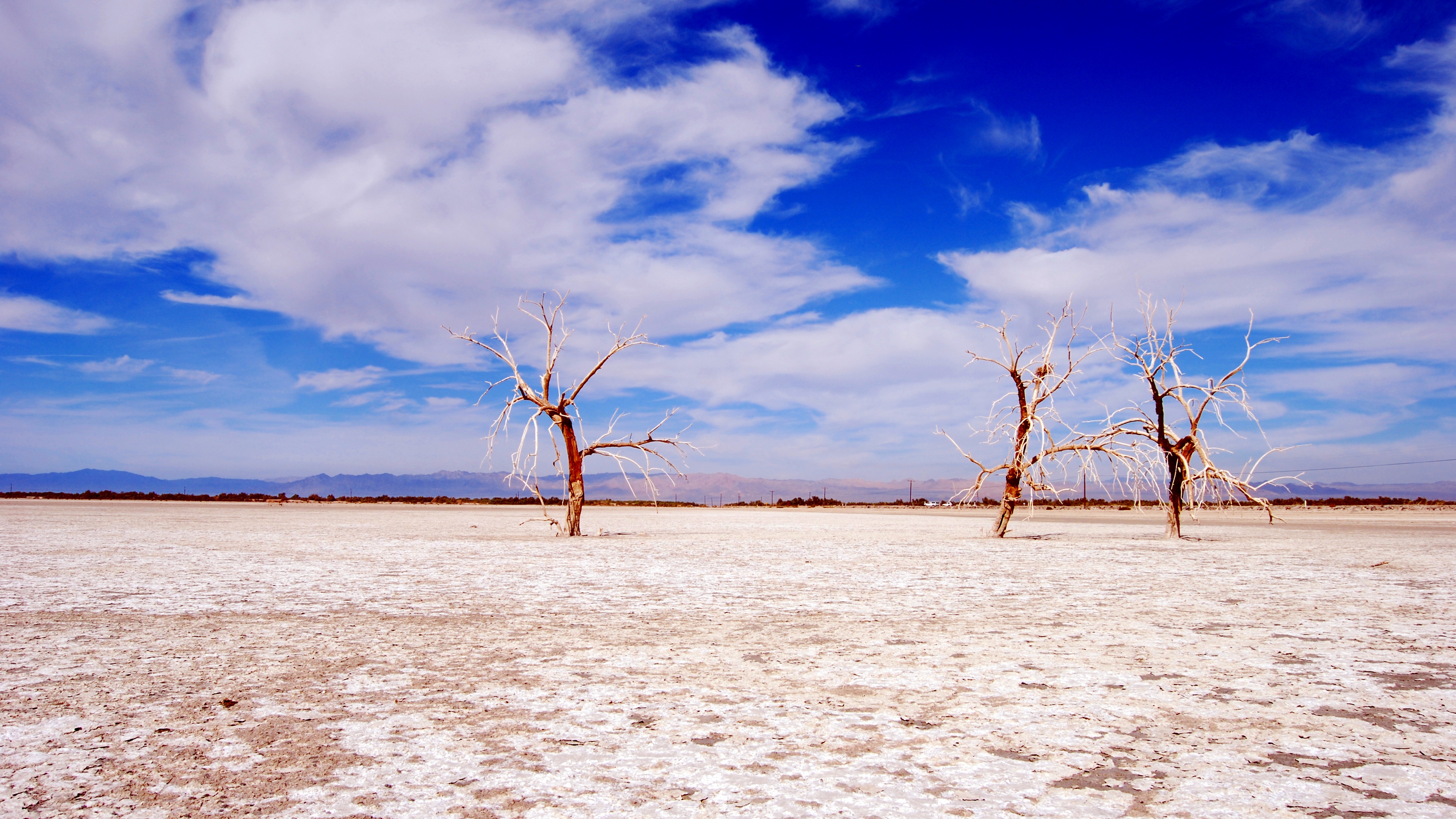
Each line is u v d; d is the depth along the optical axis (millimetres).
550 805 3729
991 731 4918
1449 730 4879
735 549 22812
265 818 3547
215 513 57062
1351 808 3660
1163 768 4230
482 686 6125
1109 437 25578
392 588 12539
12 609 10078
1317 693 5816
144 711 5371
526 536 29938
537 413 25172
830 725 5066
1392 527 39000
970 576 14766
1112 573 15195
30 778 4078
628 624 9125
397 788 3961
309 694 5844
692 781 4047
